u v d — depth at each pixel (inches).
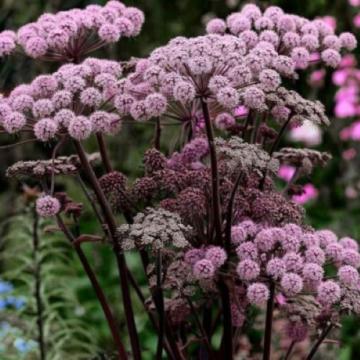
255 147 37.9
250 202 40.8
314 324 41.7
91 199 42.4
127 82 39.9
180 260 40.3
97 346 73.3
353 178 95.2
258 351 55.9
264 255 39.1
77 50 42.4
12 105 39.5
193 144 42.1
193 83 38.3
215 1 89.5
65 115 38.2
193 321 46.6
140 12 43.7
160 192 40.9
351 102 88.9
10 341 67.5
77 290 81.7
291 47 42.5
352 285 39.7
